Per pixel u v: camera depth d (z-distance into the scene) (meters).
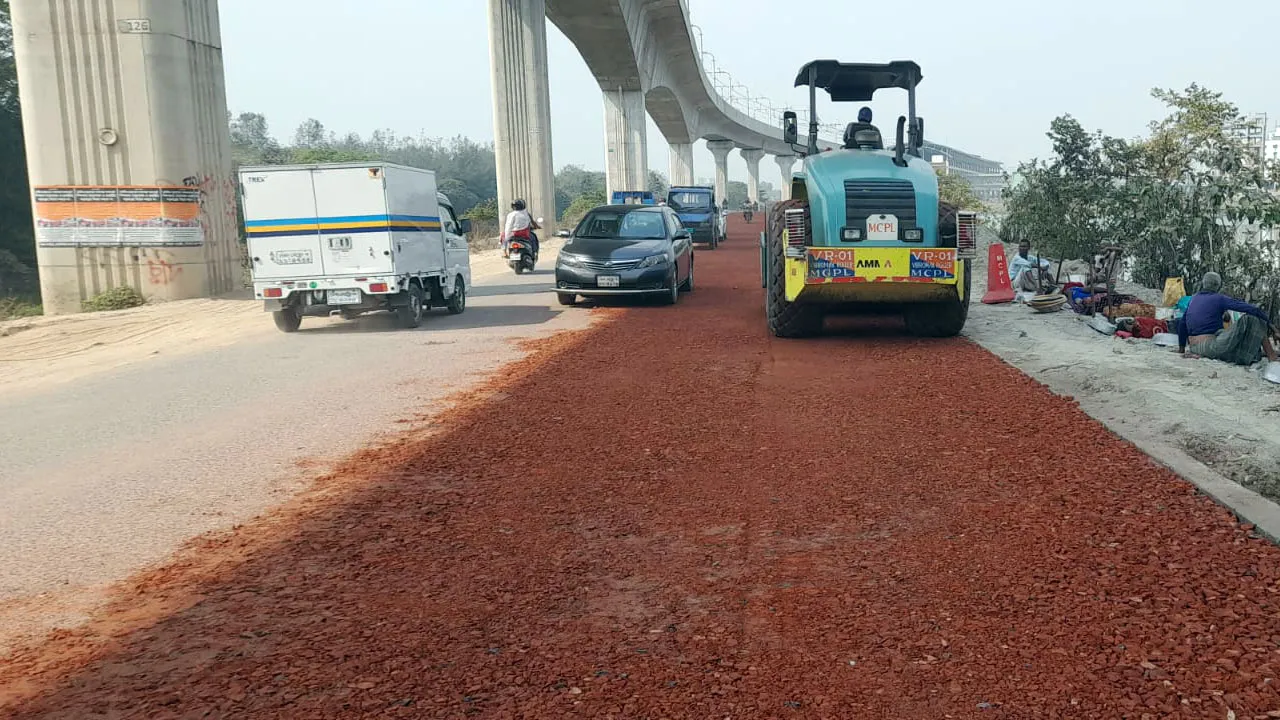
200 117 21.20
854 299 10.56
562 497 5.39
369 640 3.62
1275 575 3.93
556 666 3.36
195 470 6.28
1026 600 3.78
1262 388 7.88
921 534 4.60
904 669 3.26
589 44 49.84
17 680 3.40
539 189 41.94
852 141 11.95
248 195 13.36
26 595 4.23
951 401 7.58
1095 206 20.20
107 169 20.19
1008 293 14.66
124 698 3.23
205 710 3.12
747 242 40.59
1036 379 8.45
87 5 19.70
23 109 20.06
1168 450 5.84
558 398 8.23
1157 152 21.05
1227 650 3.30
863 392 8.05
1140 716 2.91
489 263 28.83
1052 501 5.01
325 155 78.12
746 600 3.89
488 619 3.78
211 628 3.79
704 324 13.27
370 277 13.37
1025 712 2.95
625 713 3.01
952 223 10.41
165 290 20.56
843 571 4.17
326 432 7.29
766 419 7.16
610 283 15.65
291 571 4.38
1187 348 9.65
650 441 6.60
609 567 4.31
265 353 11.85
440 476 5.91
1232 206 13.67
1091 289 13.68
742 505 5.15
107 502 5.61
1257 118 21.06
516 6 40.62
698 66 69.81
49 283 20.55
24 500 5.71
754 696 3.10
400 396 8.63
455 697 3.15
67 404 8.86
